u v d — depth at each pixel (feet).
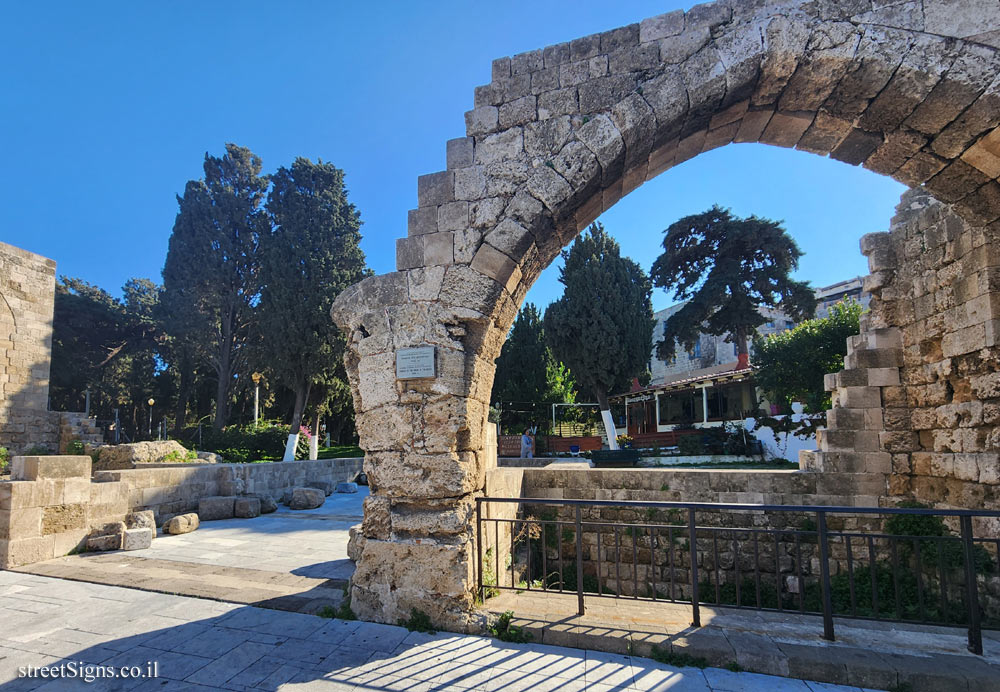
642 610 17.04
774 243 96.89
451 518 16.02
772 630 15.06
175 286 107.34
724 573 26.58
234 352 113.91
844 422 26.55
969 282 21.93
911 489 25.39
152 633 14.97
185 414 131.54
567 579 28.12
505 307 18.40
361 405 17.92
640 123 16.34
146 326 128.06
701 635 14.39
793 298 96.73
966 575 13.89
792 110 17.33
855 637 14.55
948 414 23.08
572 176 16.67
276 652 13.87
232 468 41.06
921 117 15.90
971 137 15.92
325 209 93.71
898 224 27.09
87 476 25.41
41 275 61.62
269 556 24.45
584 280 82.84
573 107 17.28
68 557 23.76
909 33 14.89
